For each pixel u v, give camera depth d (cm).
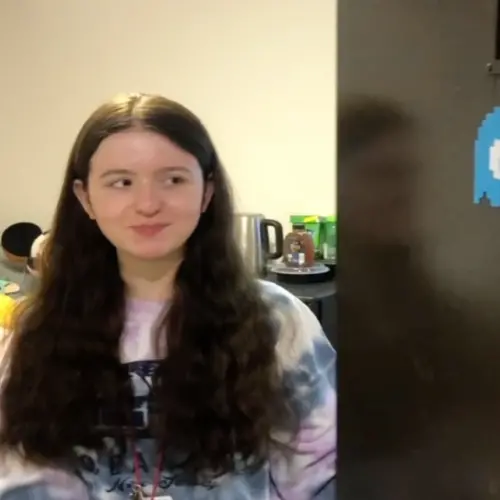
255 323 109
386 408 69
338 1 66
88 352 106
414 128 65
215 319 107
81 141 102
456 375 66
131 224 98
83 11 243
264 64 235
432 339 67
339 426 72
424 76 64
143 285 107
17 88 250
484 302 64
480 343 65
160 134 97
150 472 105
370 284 68
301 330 112
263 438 105
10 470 107
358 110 67
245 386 106
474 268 64
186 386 104
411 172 65
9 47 248
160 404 104
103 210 99
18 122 251
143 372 106
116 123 97
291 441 108
